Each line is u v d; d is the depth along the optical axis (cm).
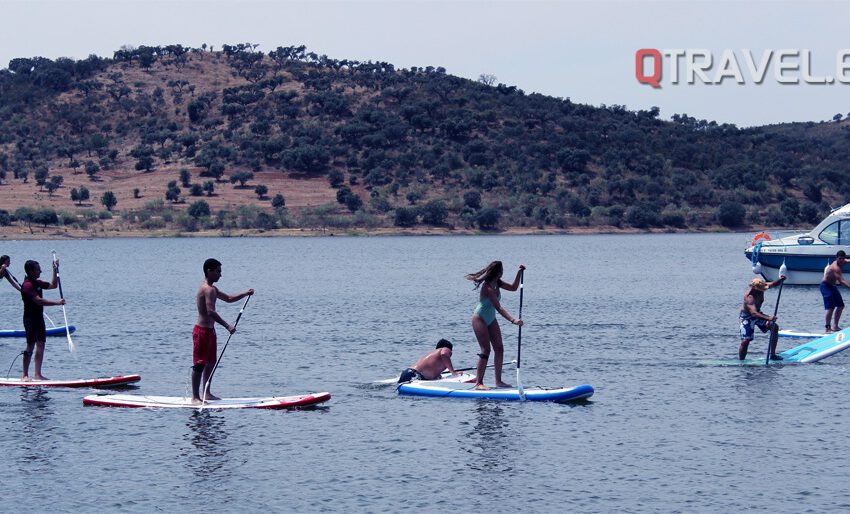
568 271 7094
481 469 1336
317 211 18562
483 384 1859
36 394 1866
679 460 1378
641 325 3200
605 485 1262
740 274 6600
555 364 2277
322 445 1465
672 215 18825
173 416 1662
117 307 4100
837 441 1475
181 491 1241
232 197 19362
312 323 3331
